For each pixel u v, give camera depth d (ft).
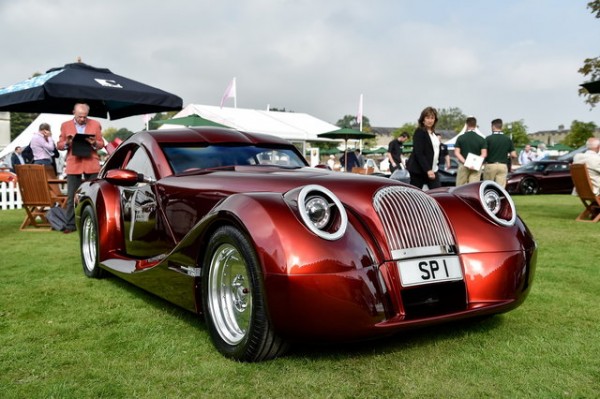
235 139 12.73
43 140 33.99
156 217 11.40
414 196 8.85
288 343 7.89
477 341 8.97
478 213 9.32
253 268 7.58
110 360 8.22
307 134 66.59
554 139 386.32
